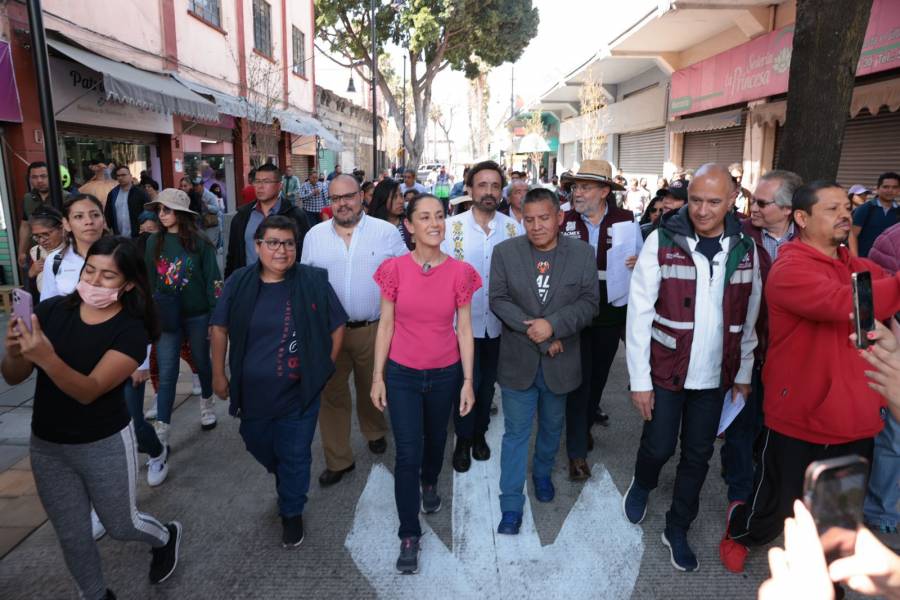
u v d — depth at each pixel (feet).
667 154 54.03
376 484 12.97
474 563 10.36
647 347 10.23
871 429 8.68
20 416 16.06
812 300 8.31
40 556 10.39
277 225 10.07
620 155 71.72
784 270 8.75
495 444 15.11
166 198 13.44
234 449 14.46
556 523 11.52
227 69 52.26
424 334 10.34
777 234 12.15
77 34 31.35
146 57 38.86
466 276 10.41
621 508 12.00
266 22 61.93
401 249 13.46
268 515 11.71
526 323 10.78
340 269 12.83
